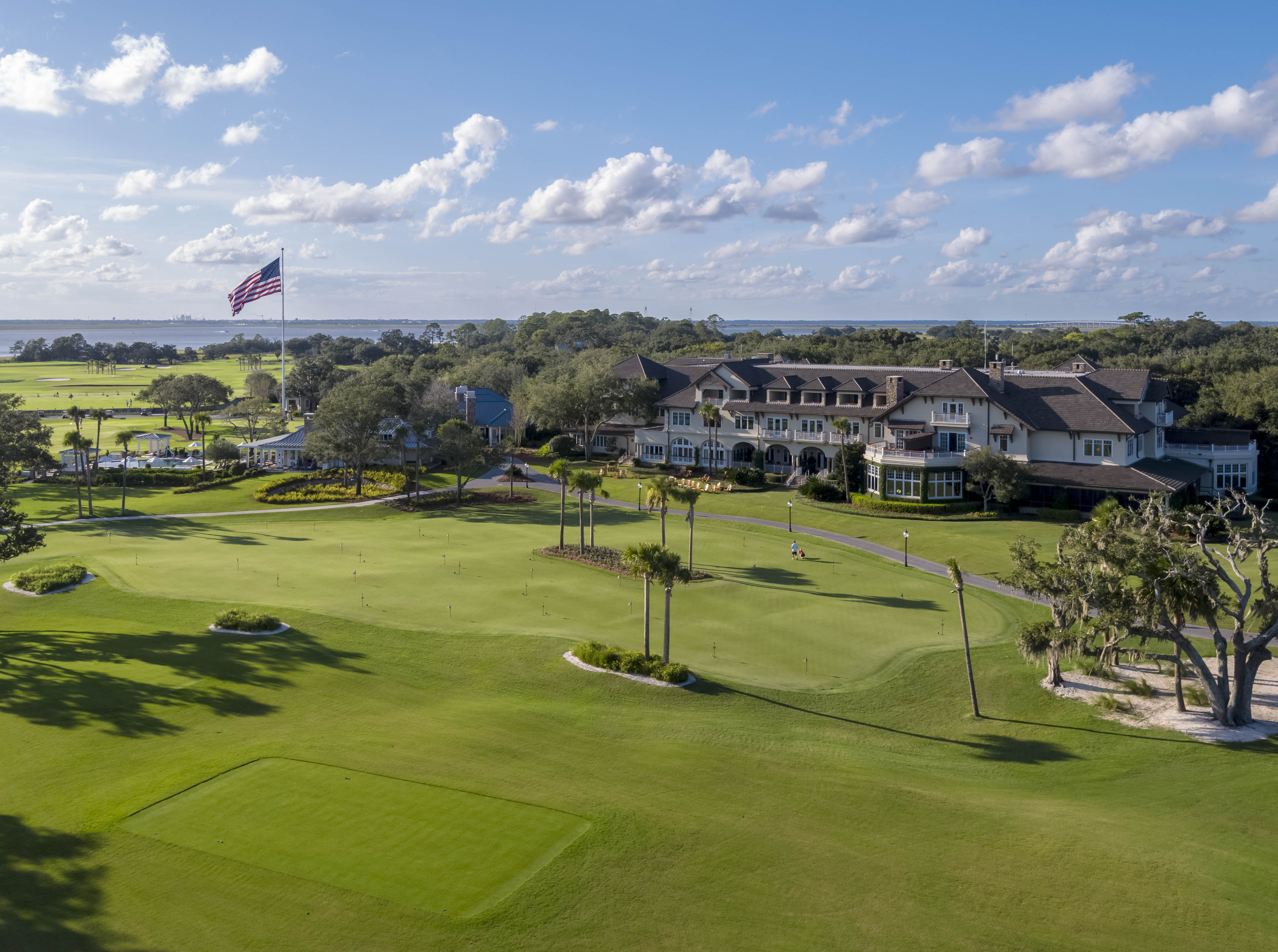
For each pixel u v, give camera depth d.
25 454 102.62
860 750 38.81
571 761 35.31
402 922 23.69
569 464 126.19
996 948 23.17
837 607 61.09
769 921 24.19
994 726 42.44
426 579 66.12
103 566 69.25
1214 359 127.44
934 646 53.00
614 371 136.25
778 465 117.44
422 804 30.48
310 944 22.72
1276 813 32.19
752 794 32.72
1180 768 37.03
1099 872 27.11
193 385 171.12
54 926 23.16
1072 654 46.31
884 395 112.00
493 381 170.38
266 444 126.06
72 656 46.59
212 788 31.31
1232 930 24.12
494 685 45.38
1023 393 98.69
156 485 111.25
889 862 27.67
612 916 24.20
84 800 30.22
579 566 70.88
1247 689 41.94
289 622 53.84
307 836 28.02
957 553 75.25
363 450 106.38
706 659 50.34
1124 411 93.94
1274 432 97.88
